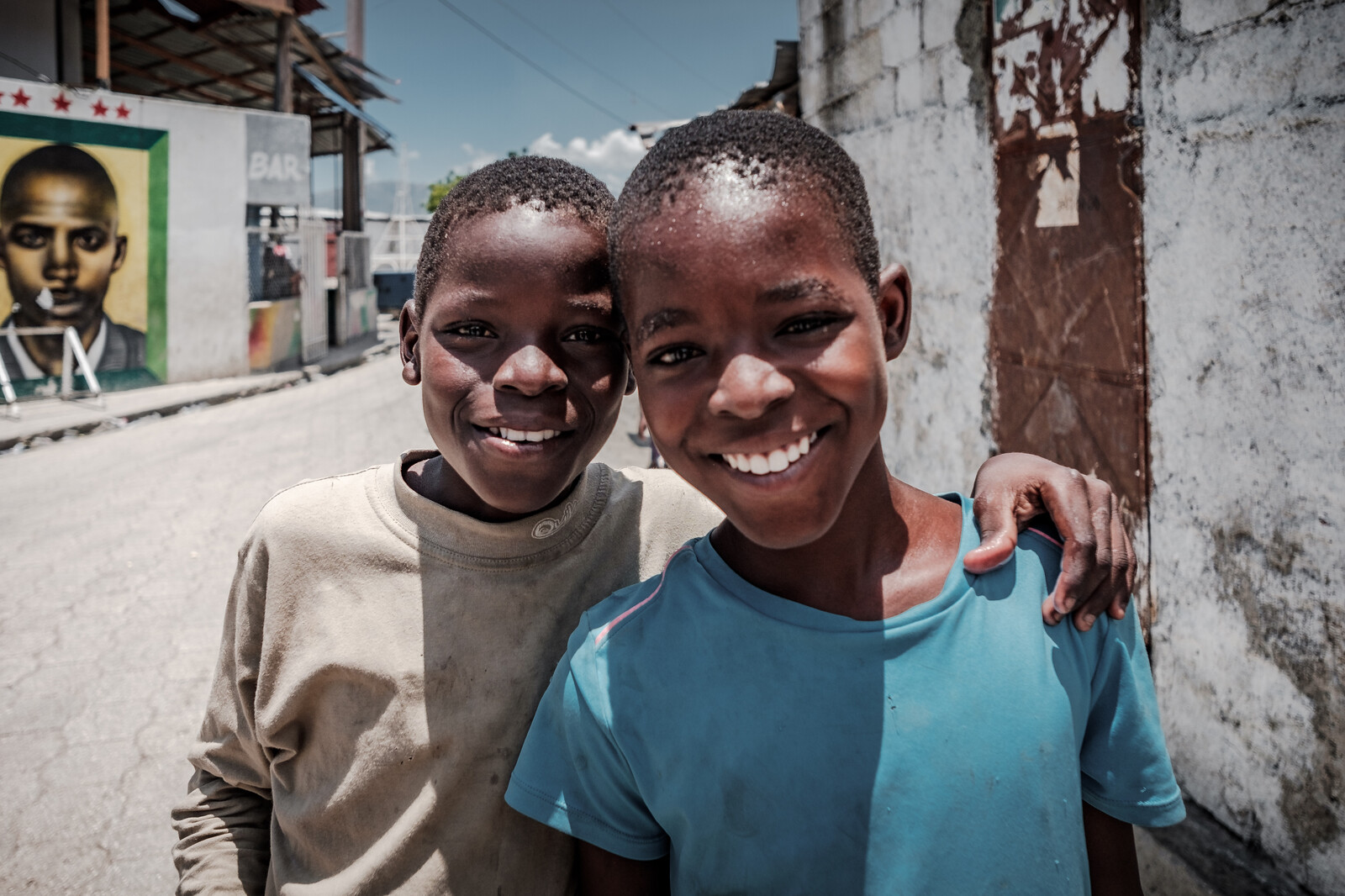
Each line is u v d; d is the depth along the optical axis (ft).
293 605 3.77
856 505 3.04
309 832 3.79
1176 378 7.03
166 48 49.32
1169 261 7.03
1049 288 8.63
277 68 42.39
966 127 10.04
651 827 3.22
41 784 9.36
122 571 15.30
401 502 3.82
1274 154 6.03
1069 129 8.17
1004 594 3.06
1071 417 8.38
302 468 22.27
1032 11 8.68
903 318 3.15
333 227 52.70
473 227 3.24
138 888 7.97
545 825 3.70
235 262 36.68
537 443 3.31
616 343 3.45
